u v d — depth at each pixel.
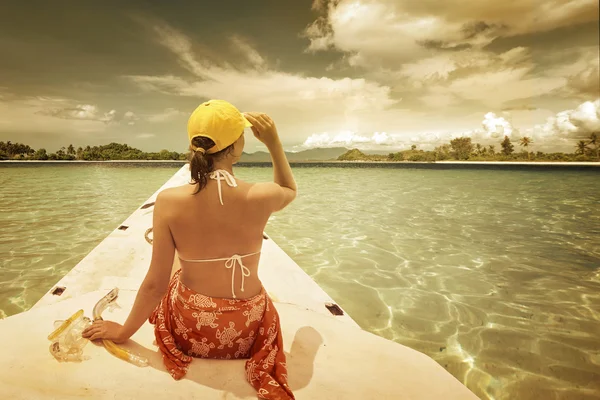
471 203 10.72
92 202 9.79
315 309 2.45
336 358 1.49
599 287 4.09
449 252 5.44
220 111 1.18
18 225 6.66
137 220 4.82
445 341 2.95
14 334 1.46
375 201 11.05
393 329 3.14
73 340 1.37
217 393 1.21
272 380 1.24
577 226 7.34
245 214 1.23
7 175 22.84
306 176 25.62
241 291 1.29
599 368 2.59
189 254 1.23
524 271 4.61
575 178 24.94
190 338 1.34
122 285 2.73
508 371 2.56
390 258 5.13
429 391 1.31
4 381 1.15
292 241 6.04
